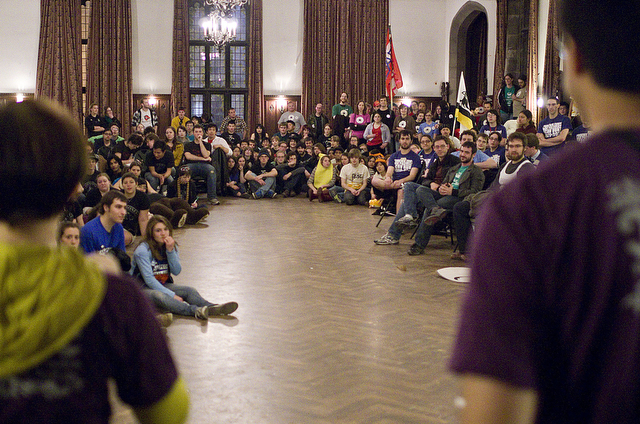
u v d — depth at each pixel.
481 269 0.75
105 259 1.03
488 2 15.31
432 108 17.72
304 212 9.79
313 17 17.34
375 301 4.66
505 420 0.70
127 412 2.80
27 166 0.86
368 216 9.33
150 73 17.17
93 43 16.78
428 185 7.04
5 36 16.75
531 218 0.74
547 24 12.07
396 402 2.90
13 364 0.82
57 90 16.69
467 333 0.73
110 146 10.88
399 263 5.98
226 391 3.04
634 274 0.69
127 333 0.90
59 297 0.84
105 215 4.46
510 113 13.09
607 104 0.75
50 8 16.59
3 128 0.88
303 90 17.47
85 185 7.86
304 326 4.06
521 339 0.72
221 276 5.45
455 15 16.86
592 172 0.73
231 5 15.05
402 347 3.65
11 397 0.84
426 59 17.66
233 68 17.69
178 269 4.47
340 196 11.09
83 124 17.02
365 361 3.43
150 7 17.03
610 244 0.70
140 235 7.50
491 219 0.76
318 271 5.64
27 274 0.84
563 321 0.73
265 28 17.45
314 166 12.39
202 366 3.37
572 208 0.73
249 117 17.50
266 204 10.88
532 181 0.75
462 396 0.74
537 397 0.73
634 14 0.71
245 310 4.43
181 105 17.28
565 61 0.80
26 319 0.82
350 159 10.83
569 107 10.29
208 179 10.74
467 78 17.36
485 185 6.77
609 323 0.71
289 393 3.01
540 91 12.64
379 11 17.41
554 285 0.73
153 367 0.92
